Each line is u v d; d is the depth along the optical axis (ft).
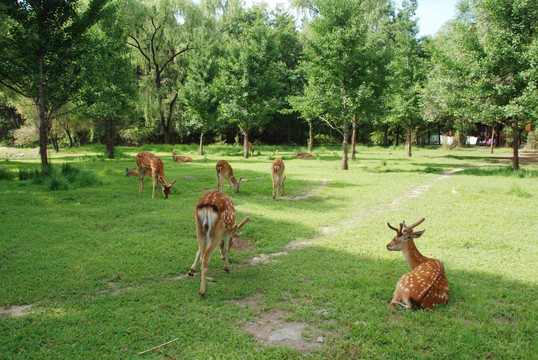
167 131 143.43
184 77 134.62
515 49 53.06
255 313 14.60
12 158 98.07
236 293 16.46
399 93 92.17
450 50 71.41
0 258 20.25
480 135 158.10
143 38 127.13
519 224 27.84
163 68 133.08
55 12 52.37
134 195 38.83
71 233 24.80
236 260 20.99
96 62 53.93
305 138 174.19
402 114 92.02
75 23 53.31
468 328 13.30
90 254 21.15
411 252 16.78
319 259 20.89
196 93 99.55
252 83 89.76
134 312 14.61
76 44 55.62
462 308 14.89
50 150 132.67
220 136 160.25
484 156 97.04
